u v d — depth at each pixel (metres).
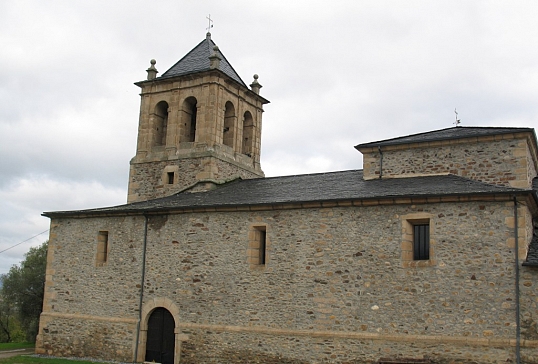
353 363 15.89
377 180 19.28
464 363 14.61
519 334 14.15
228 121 26.06
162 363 19.09
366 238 16.42
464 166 18.25
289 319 17.05
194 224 19.33
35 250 35.62
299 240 17.36
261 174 27.12
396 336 15.49
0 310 39.16
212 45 27.44
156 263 19.81
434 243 15.55
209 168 23.78
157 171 25.12
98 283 20.94
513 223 14.75
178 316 18.92
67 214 22.02
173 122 25.41
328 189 18.89
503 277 14.61
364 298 16.11
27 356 21.12
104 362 19.38
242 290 17.95
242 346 17.59
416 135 20.25
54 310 21.69
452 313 14.99
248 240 18.19
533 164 19.59
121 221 20.97
